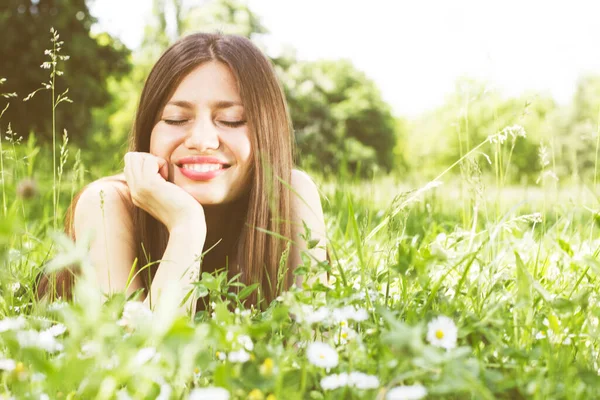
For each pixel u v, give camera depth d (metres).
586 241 2.72
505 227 2.22
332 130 40.19
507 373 1.38
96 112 22.09
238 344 1.32
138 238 2.40
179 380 1.26
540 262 2.46
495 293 1.83
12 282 2.00
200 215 2.21
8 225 1.05
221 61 2.33
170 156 2.33
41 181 5.14
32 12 15.21
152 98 2.38
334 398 1.28
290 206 2.48
